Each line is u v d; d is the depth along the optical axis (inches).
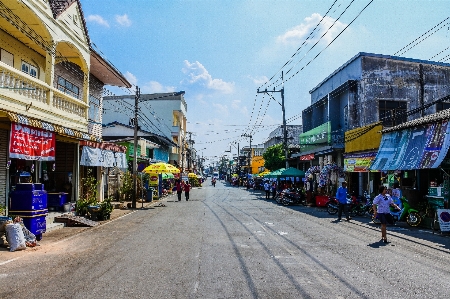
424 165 544.7
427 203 572.7
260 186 2015.3
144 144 1330.0
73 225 552.4
